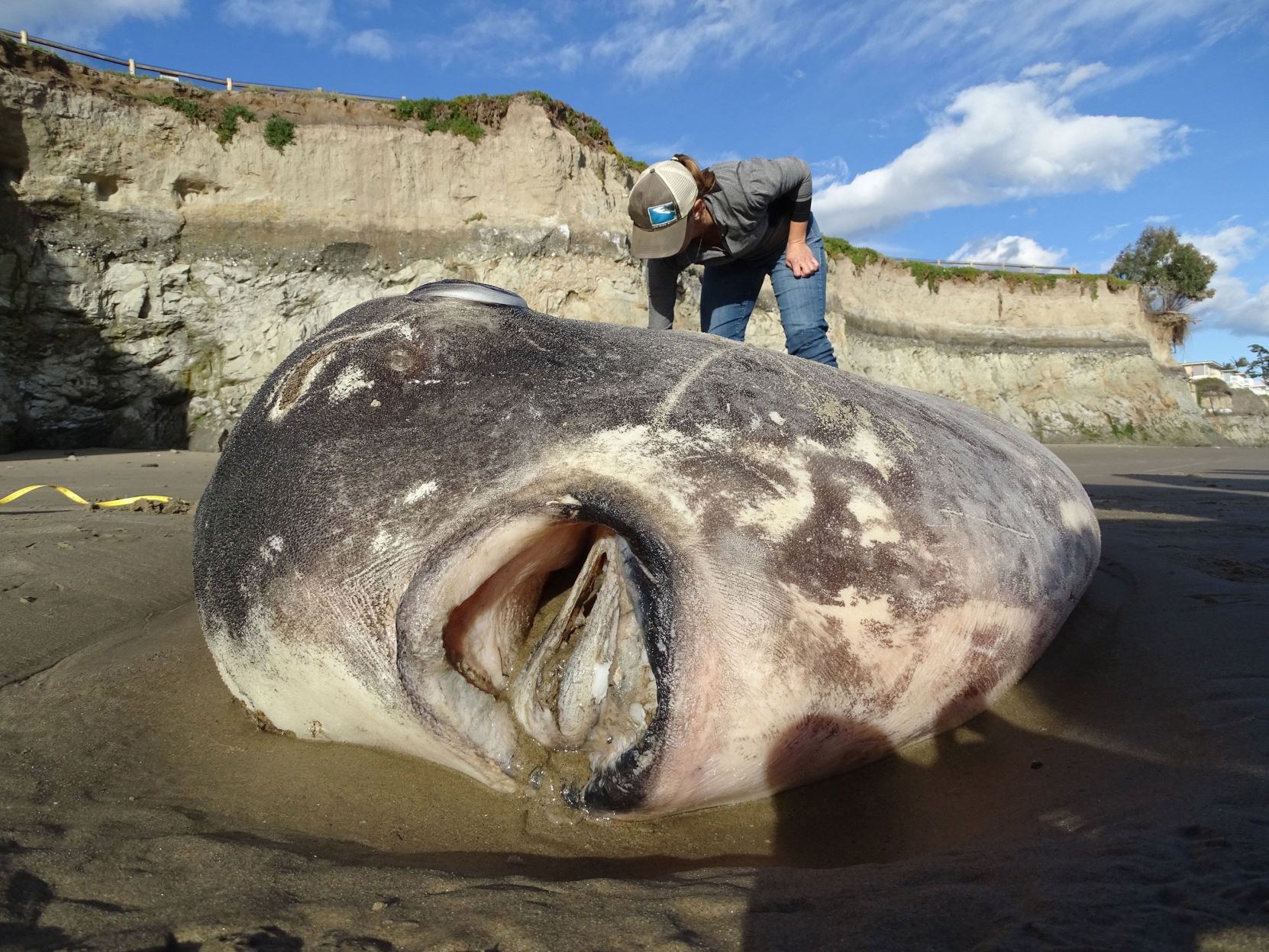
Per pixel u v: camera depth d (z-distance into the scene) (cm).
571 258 1634
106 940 126
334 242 1536
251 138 1506
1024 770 207
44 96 1336
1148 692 238
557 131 1669
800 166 367
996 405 2608
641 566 180
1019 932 120
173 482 785
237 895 143
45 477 812
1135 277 4303
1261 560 398
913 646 201
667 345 226
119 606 330
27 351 1334
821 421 212
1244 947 111
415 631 179
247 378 1456
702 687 175
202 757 215
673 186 339
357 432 200
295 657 200
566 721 189
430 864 166
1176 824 155
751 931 129
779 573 186
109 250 1393
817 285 406
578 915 136
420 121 1627
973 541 217
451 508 188
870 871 152
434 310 223
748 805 199
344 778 204
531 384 204
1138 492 831
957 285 2680
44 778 199
